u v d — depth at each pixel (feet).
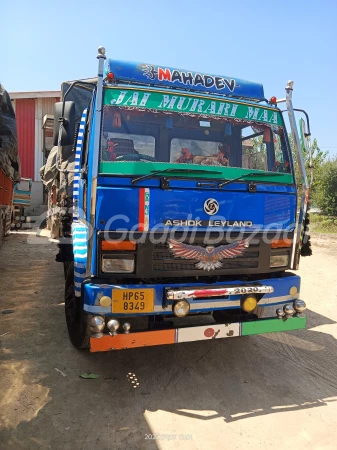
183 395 11.26
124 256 10.89
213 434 9.59
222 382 12.12
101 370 12.41
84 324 12.32
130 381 11.87
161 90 12.32
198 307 11.32
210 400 11.07
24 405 10.30
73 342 13.82
